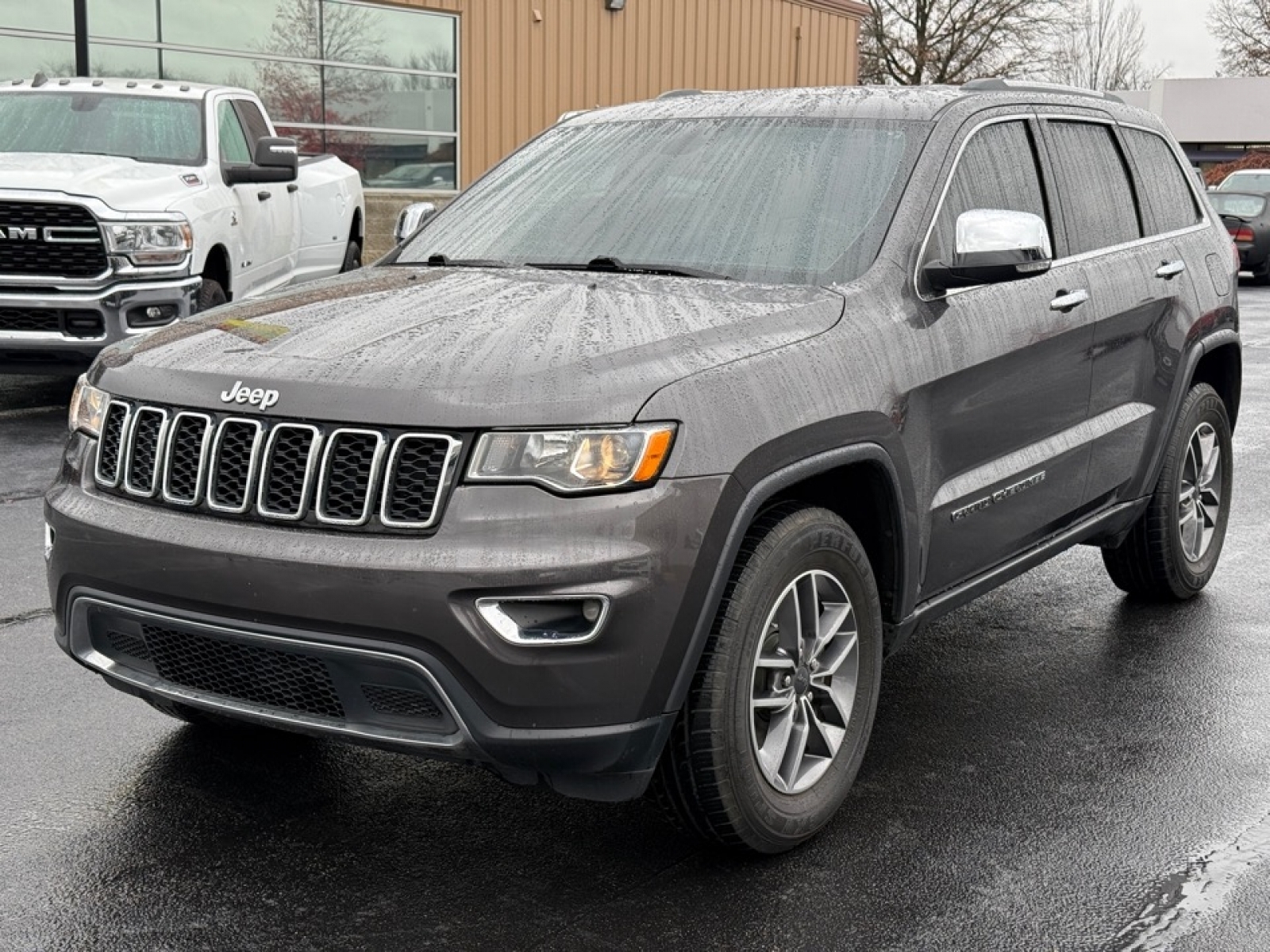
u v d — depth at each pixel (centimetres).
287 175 1000
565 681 296
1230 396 582
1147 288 498
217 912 318
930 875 338
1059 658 502
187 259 882
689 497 304
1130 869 343
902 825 365
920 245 393
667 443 304
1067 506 464
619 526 297
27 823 359
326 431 306
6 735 414
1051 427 446
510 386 303
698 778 321
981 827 364
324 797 378
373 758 404
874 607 366
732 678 319
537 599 292
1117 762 408
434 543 295
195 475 321
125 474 334
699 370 319
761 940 307
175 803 372
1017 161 452
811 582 344
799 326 351
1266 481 817
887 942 307
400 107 1917
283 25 1767
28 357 856
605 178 446
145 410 332
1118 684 475
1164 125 566
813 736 356
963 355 392
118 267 852
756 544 327
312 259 1170
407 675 298
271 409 311
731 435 314
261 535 307
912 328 378
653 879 335
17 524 652
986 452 411
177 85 1044
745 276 390
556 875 337
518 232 438
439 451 299
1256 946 307
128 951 301
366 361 318
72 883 329
